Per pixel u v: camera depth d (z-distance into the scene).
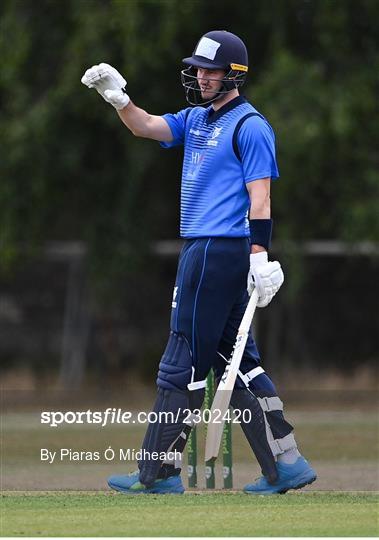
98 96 57.59
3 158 59.31
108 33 57.47
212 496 23.81
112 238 62.25
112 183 62.06
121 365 65.12
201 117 25.02
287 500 23.05
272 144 24.36
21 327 65.81
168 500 22.95
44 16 60.47
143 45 55.97
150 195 62.91
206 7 59.03
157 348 65.06
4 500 22.91
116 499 23.14
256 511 21.30
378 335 63.31
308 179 55.00
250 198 24.14
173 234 65.94
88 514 20.97
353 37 58.12
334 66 58.16
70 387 64.06
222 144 24.38
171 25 55.91
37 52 60.50
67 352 64.81
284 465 24.98
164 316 65.12
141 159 59.75
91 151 61.59
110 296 62.91
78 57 57.44
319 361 63.34
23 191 60.03
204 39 24.70
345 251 58.81
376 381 62.53
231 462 25.94
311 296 63.41
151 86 58.97
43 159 59.25
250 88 57.88
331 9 56.88
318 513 21.08
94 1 58.12
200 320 24.42
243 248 24.41
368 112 57.00
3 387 63.88
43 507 21.86
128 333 65.12
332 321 63.34
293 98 54.84
